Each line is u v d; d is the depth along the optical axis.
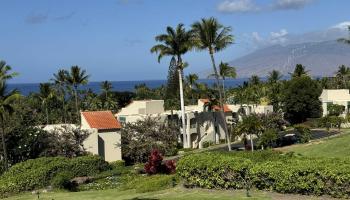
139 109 75.88
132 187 31.69
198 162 26.31
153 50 71.88
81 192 32.72
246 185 23.89
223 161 25.16
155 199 24.89
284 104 102.69
